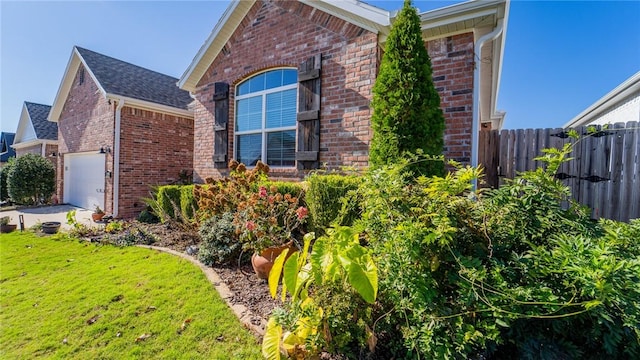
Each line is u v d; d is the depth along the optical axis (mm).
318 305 2240
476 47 4602
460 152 4691
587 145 4289
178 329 2748
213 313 2982
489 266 2053
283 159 6582
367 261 1959
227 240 4430
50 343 2623
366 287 1856
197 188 5840
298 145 6090
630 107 6969
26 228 8125
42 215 10320
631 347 1739
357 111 5340
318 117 5770
